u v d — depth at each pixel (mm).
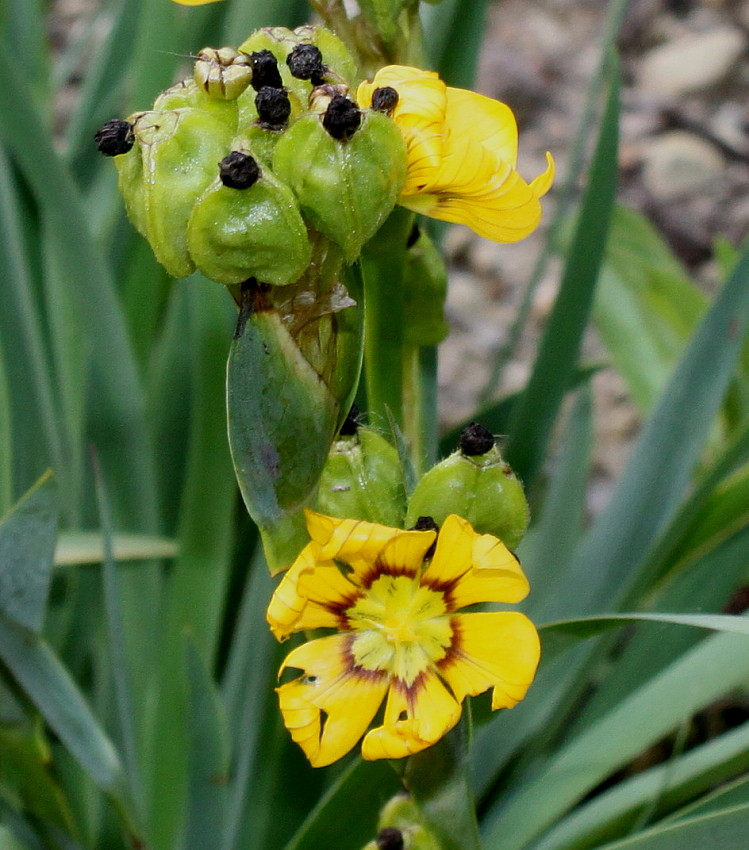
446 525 278
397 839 296
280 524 280
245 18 380
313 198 268
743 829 302
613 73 353
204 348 369
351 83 288
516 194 281
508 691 279
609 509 389
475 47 380
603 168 357
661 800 364
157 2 391
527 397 376
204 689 344
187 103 271
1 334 387
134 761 367
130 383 386
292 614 278
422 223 332
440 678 283
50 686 339
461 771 292
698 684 367
